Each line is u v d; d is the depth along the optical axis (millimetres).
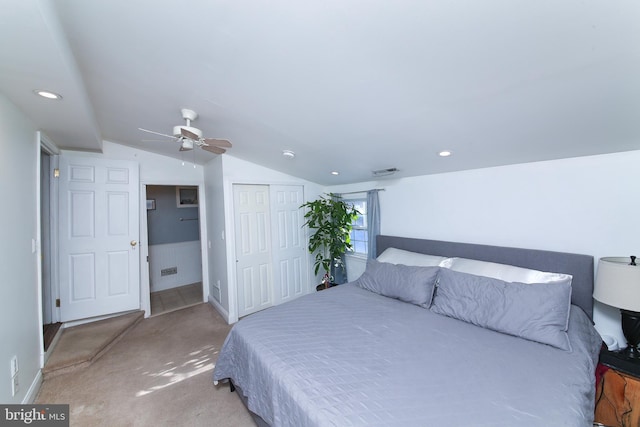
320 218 3938
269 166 3793
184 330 3361
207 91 1867
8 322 1778
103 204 3398
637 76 1142
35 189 2299
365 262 3969
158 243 5090
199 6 1137
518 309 1792
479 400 1183
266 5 1089
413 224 3264
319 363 1492
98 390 2211
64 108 2002
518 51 1116
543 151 2049
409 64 1303
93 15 1225
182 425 1839
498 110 1570
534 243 2307
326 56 1351
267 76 1600
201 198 4398
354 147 2520
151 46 1448
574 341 1612
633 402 1520
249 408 1692
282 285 4070
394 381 1325
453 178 2855
